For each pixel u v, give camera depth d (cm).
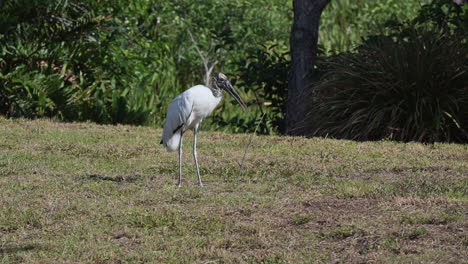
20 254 870
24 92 2308
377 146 1758
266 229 967
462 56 2030
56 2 2386
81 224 1005
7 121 2116
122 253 877
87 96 2380
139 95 2623
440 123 1947
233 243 911
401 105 2022
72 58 2381
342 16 3722
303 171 1412
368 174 1398
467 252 852
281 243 910
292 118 2205
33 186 1250
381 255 847
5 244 918
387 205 1085
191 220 1021
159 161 1542
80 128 2056
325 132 2064
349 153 1642
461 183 1262
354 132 2023
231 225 990
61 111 2316
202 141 1858
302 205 1108
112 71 2480
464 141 1997
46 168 1444
